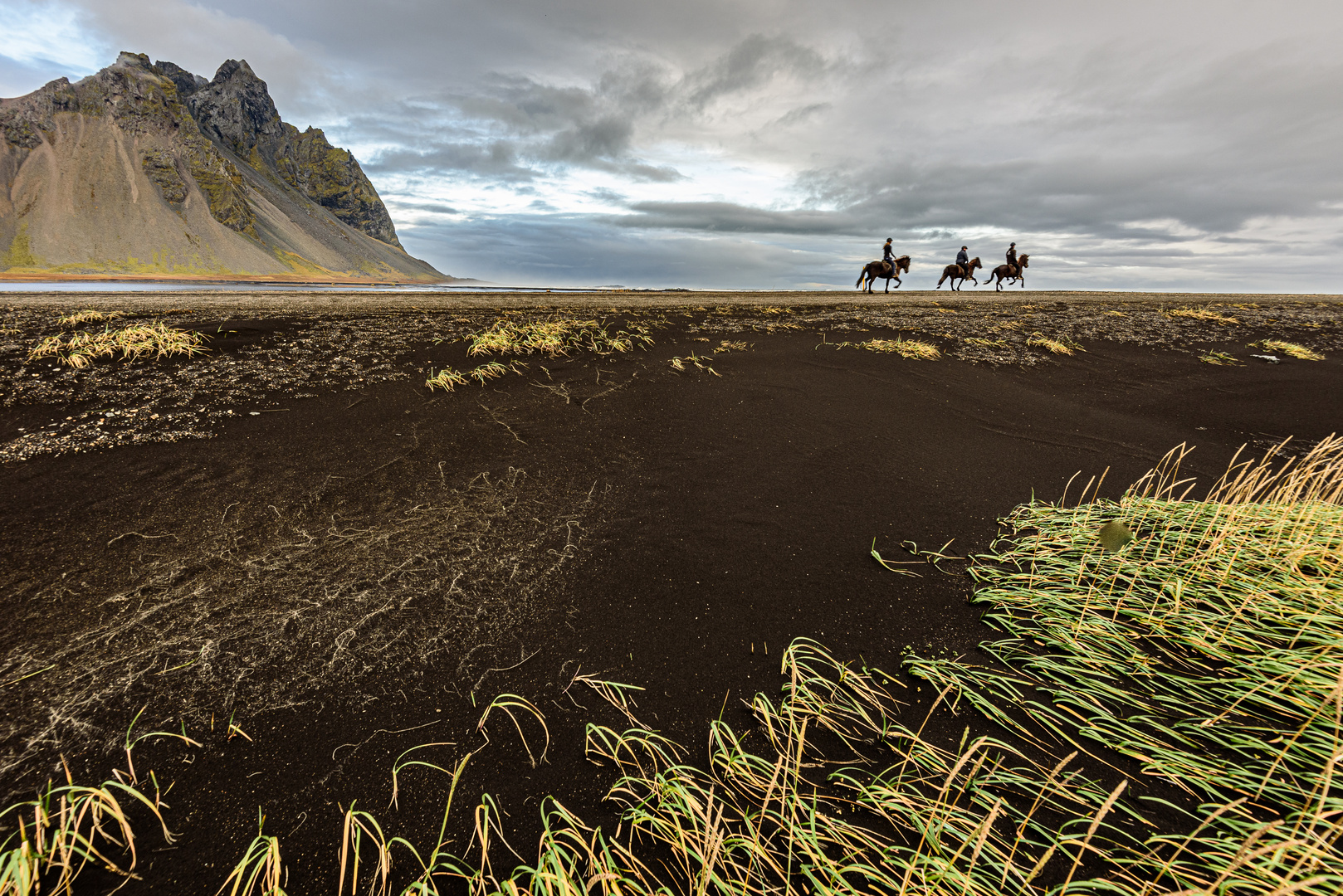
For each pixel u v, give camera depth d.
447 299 16.48
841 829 1.71
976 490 4.34
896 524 3.77
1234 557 3.01
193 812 1.71
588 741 2.03
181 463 4.04
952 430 5.74
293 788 1.80
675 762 1.96
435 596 2.81
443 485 4.00
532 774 1.90
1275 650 2.35
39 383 5.39
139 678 2.19
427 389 6.09
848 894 1.52
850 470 4.64
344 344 7.89
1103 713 2.14
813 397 6.64
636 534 3.51
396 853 1.63
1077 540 3.44
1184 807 1.77
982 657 2.53
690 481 4.30
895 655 2.54
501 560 3.15
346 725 2.05
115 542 3.08
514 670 2.36
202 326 8.22
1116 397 7.28
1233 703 2.12
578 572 3.09
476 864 1.61
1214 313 14.78
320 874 1.56
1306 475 3.44
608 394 6.32
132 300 13.00
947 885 1.55
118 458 4.04
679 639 2.60
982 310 15.44
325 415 5.18
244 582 2.82
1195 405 6.98
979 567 3.25
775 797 1.81
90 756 1.86
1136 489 4.43
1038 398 7.07
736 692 2.30
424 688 2.24
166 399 5.27
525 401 5.92
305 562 3.01
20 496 3.44
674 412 5.84
